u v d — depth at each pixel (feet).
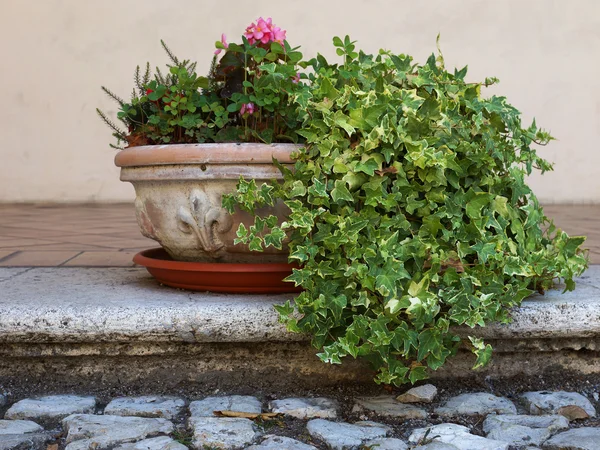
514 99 25.98
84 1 25.77
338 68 6.12
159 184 6.25
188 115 6.25
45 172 26.27
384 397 5.70
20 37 25.84
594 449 4.64
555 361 6.10
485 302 5.26
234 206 5.98
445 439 4.86
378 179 5.28
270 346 5.92
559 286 6.68
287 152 5.88
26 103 26.07
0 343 5.78
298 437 4.97
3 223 16.94
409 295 5.11
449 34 25.84
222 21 25.81
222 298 6.11
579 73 25.95
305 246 5.25
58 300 6.05
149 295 6.28
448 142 5.57
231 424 5.08
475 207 5.45
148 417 5.35
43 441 4.90
